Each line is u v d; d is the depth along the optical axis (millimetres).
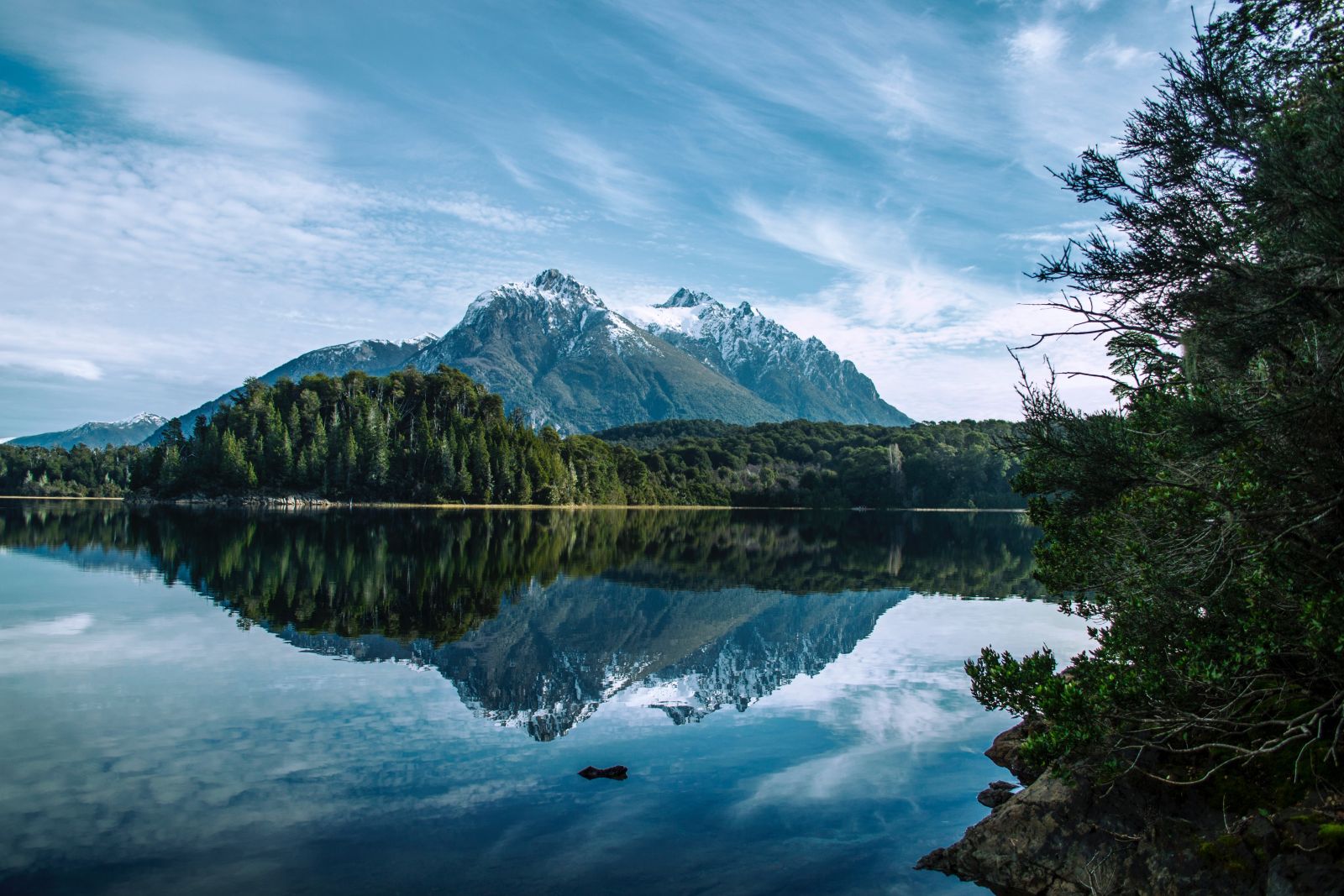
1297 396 7184
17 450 166000
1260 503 7973
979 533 78312
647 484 160500
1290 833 7754
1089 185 8523
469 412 160500
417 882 8906
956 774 12492
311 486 128250
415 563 41312
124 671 17922
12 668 17984
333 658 19672
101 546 47188
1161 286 8195
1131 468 8766
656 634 24031
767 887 8961
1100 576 11508
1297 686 8844
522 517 100688
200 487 130500
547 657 20578
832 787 11938
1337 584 8016
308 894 8602
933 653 21578
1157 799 9117
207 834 9992
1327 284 7035
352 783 11750
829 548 58531
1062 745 10039
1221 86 7660
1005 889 9008
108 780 11648
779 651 21859
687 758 13164
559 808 11031
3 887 8656
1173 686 9359
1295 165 6605
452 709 15703
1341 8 8609
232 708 15328
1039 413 9211
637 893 8742
